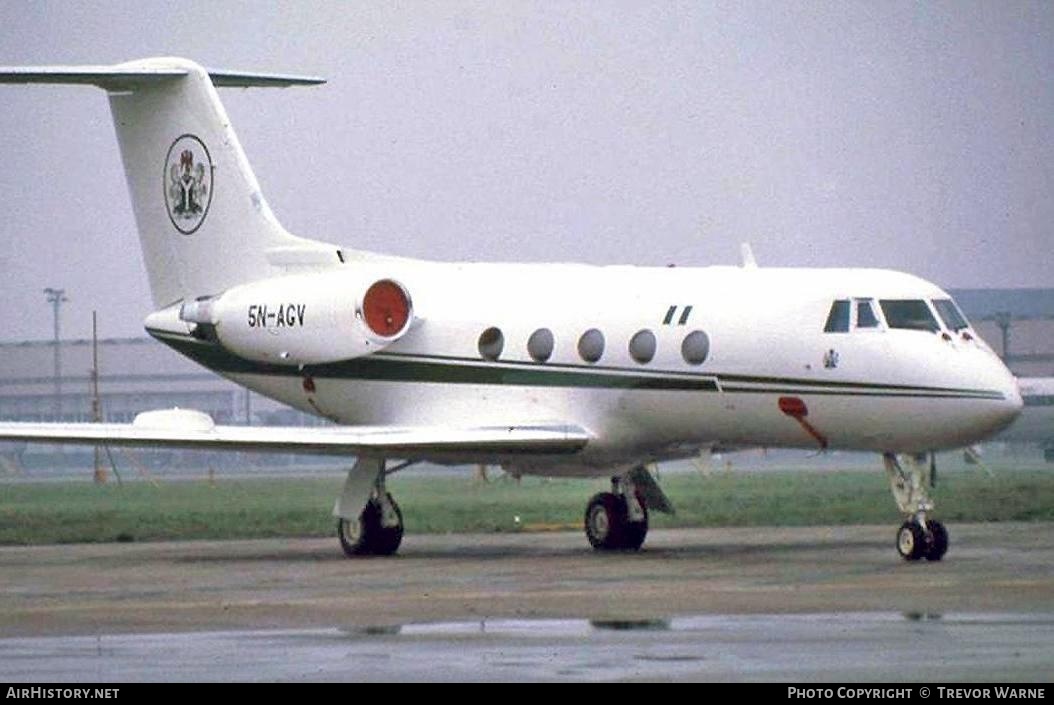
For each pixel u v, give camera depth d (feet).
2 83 334.03
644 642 182.09
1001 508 391.24
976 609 205.26
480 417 319.27
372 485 309.22
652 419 303.27
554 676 161.89
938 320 281.95
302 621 202.69
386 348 329.11
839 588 229.86
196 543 349.82
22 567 282.77
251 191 342.64
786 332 286.66
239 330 335.06
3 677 164.25
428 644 182.91
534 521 389.39
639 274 311.68
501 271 327.26
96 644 185.16
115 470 563.07
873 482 534.78
